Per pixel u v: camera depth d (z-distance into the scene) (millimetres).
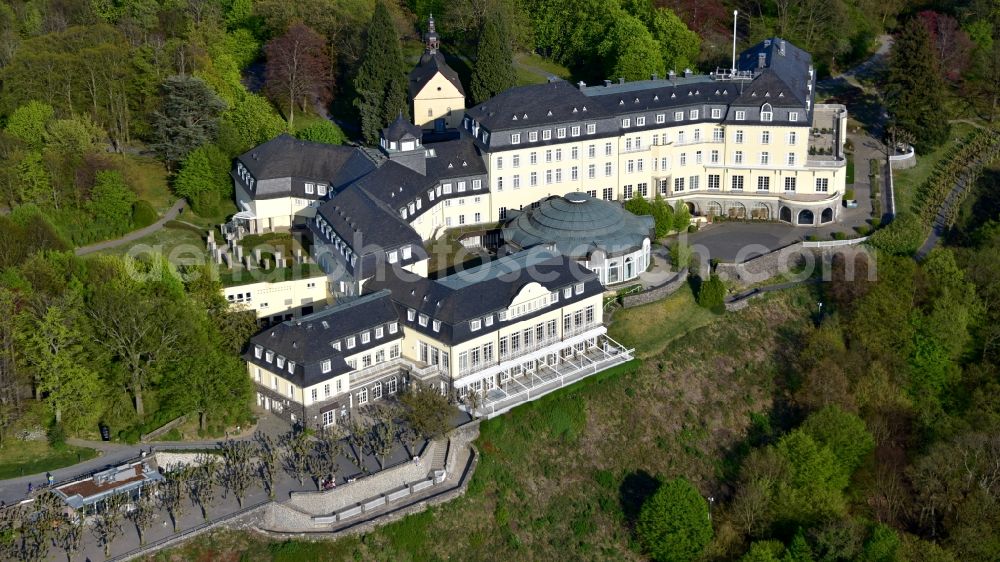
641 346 185750
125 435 157625
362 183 186750
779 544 157625
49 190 198375
